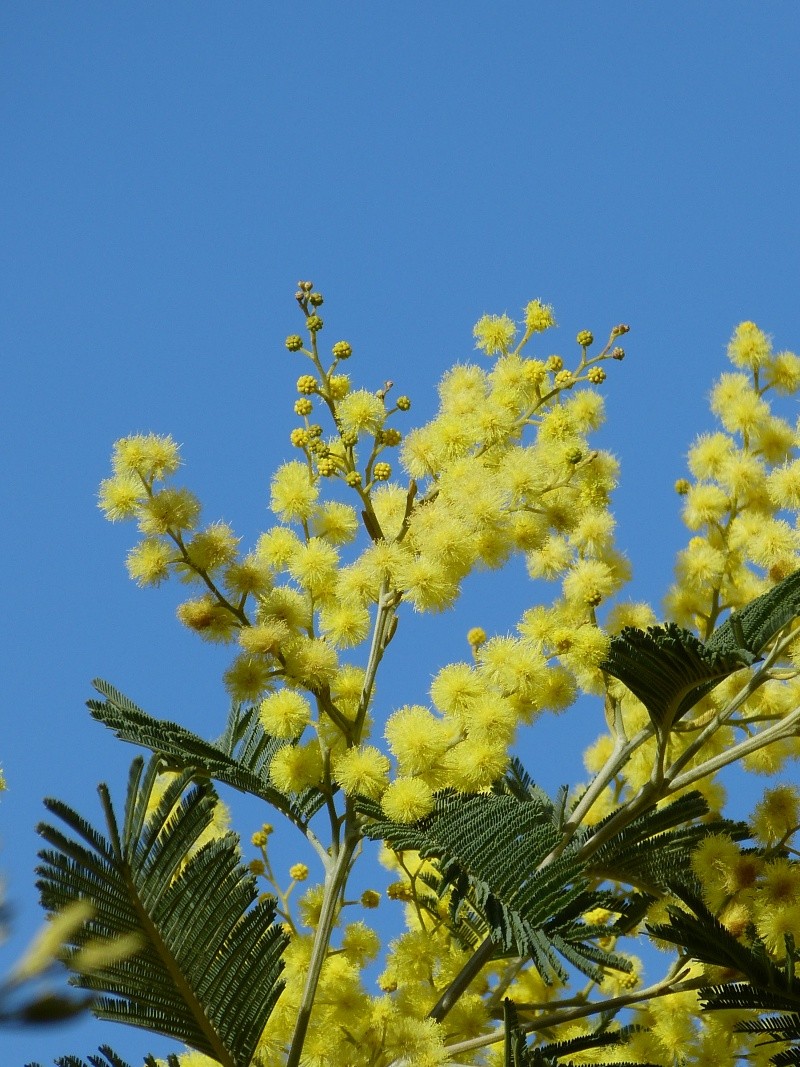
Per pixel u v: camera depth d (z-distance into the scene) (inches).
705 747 216.2
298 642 168.4
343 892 173.6
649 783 183.3
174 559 170.6
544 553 203.3
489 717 162.6
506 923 140.5
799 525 209.5
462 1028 182.9
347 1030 175.8
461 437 189.8
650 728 201.2
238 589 170.7
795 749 213.2
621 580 215.8
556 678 185.5
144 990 139.9
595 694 213.8
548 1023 177.2
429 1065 165.5
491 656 179.8
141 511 172.4
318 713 174.4
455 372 207.8
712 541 233.1
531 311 215.8
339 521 182.9
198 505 172.1
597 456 193.9
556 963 135.4
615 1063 172.9
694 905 145.0
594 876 183.9
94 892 133.3
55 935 34.0
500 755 162.2
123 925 134.9
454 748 166.4
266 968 143.6
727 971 165.2
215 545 169.9
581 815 195.3
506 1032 155.6
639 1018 203.0
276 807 170.7
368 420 186.1
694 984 170.7
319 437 188.7
